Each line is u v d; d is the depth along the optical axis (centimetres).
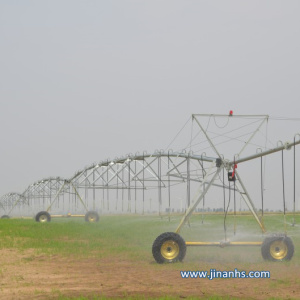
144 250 5134
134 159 13075
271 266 3725
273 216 11444
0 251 5134
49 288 2958
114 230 8075
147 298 2584
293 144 3941
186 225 9069
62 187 13888
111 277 3362
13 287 3017
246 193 4681
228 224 9194
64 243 5922
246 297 2603
